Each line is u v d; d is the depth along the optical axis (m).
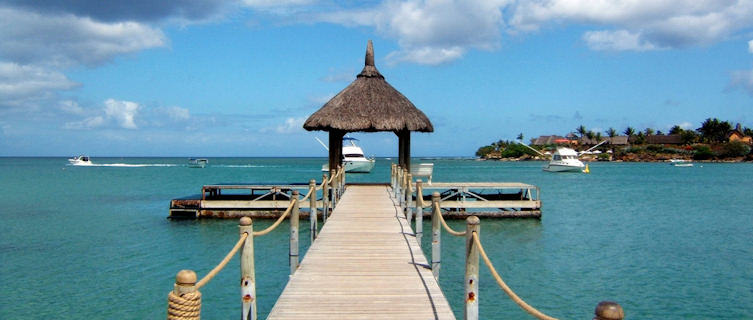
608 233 17.53
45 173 63.47
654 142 127.12
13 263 12.80
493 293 10.34
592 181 50.25
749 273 11.96
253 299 5.19
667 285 10.98
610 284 11.04
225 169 83.38
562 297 10.12
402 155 18.98
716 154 111.19
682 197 32.00
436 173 70.88
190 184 41.91
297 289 6.57
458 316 9.14
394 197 16.66
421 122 18.38
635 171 74.81
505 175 63.97
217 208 19.91
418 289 6.59
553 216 21.98
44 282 11.05
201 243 15.43
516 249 14.69
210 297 9.99
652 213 23.38
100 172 66.94
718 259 13.45
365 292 6.46
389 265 7.80
